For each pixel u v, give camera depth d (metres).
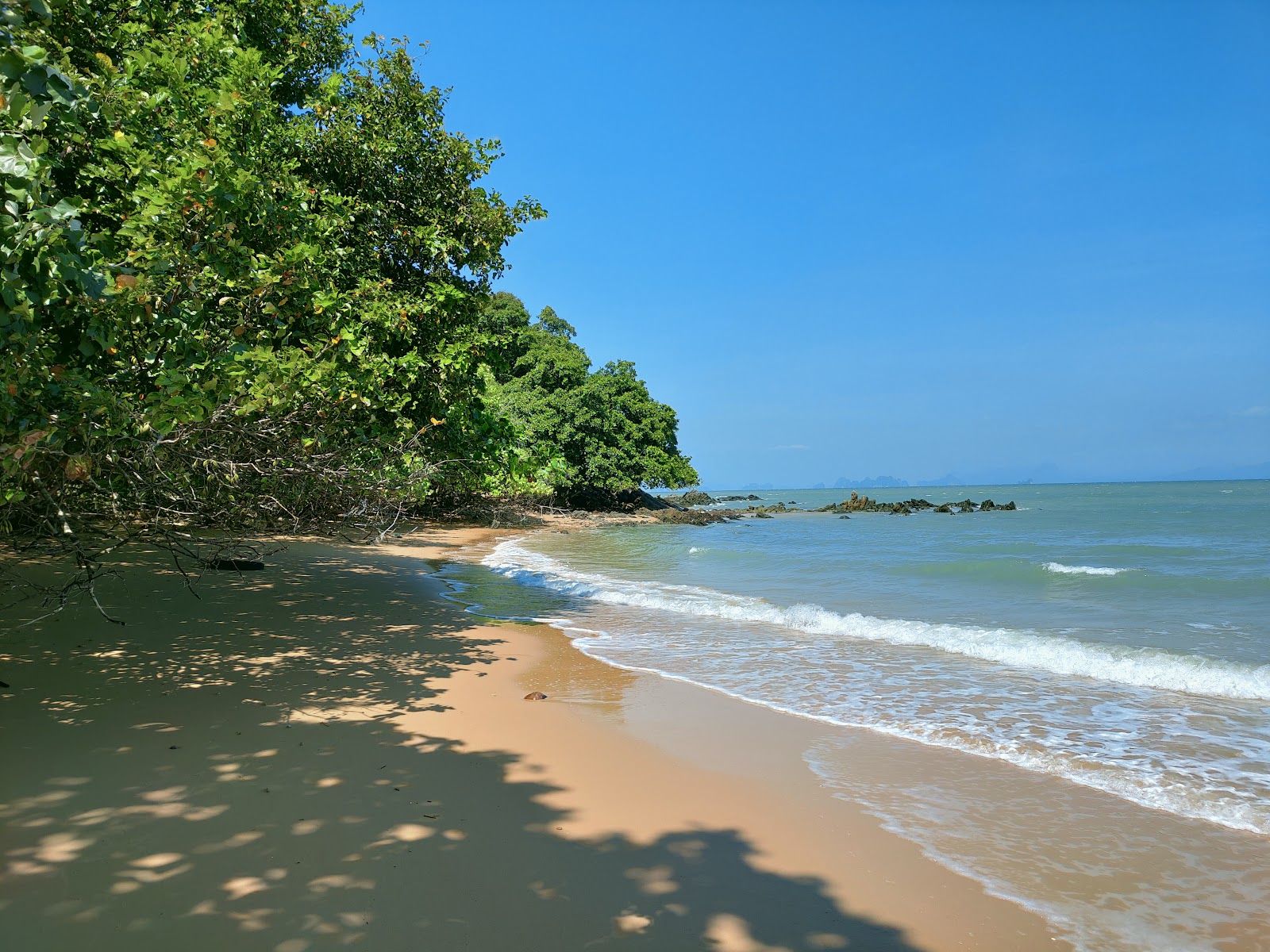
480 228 11.62
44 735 4.92
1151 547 24.44
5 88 3.88
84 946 2.76
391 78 11.88
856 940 3.19
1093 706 6.79
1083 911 3.50
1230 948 3.22
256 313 6.48
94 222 7.10
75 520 5.62
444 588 13.67
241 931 2.92
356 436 8.03
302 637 8.48
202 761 4.66
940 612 12.25
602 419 44.56
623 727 6.07
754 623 10.97
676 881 3.62
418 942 2.94
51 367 4.54
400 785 4.52
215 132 6.75
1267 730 6.11
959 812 4.57
